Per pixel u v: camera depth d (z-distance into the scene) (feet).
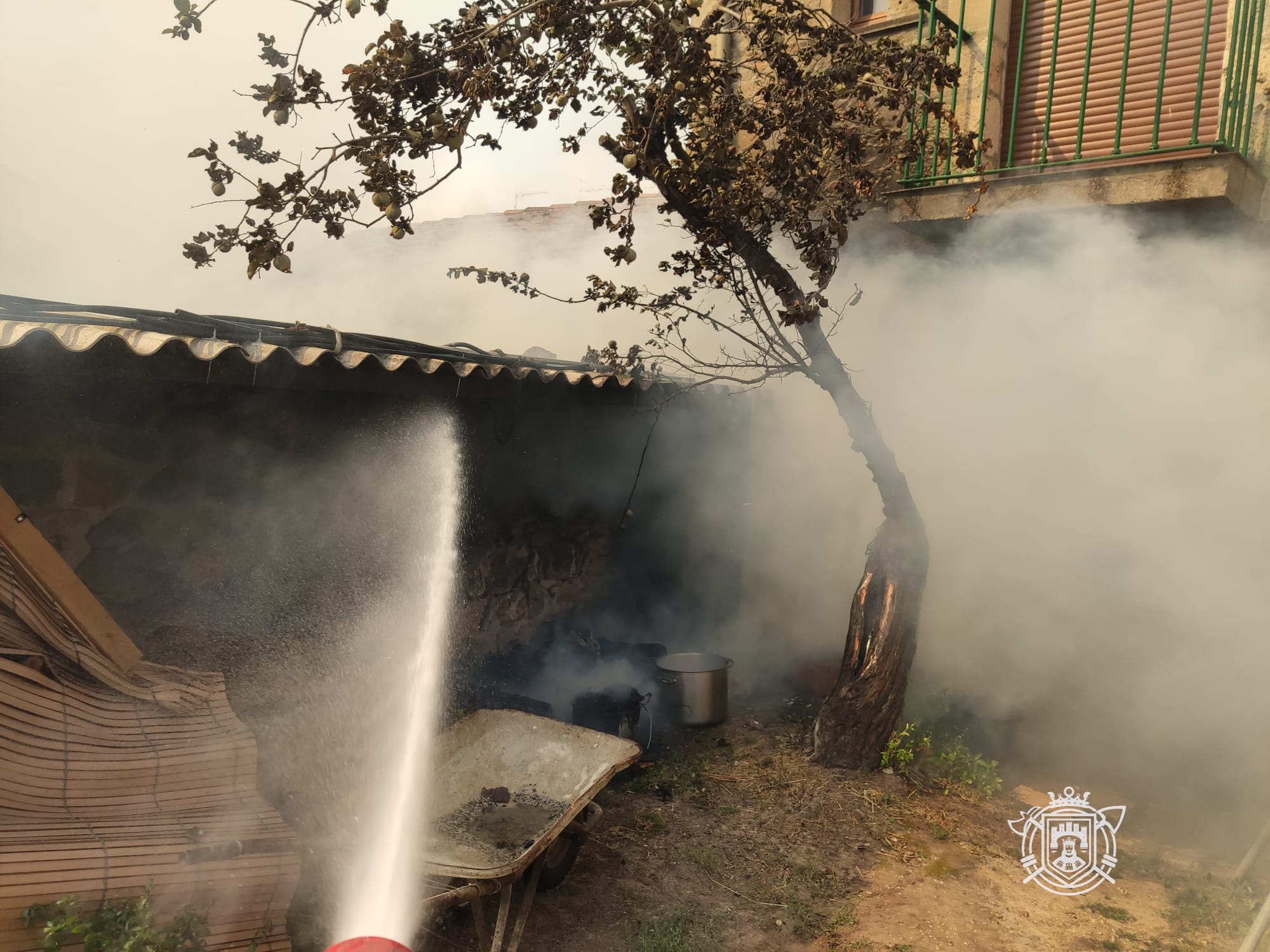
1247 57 19.34
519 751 14.55
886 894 14.93
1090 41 19.36
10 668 9.59
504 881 11.25
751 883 15.07
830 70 15.30
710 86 16.02
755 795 18.19
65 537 12.95
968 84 22.76
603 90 15.71
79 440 13.01
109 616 10.97
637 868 15.29
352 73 11.34
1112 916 14.74
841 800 17.88
